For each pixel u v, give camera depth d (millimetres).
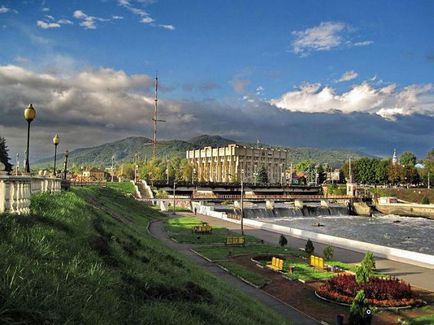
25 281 10156
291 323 25141
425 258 51000
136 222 75938
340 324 25516
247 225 93500
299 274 40750
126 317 11773
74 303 10414
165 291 16281
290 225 121375
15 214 17484
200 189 176625
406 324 27031
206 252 52844
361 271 33531
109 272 14961
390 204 168375
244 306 22281
